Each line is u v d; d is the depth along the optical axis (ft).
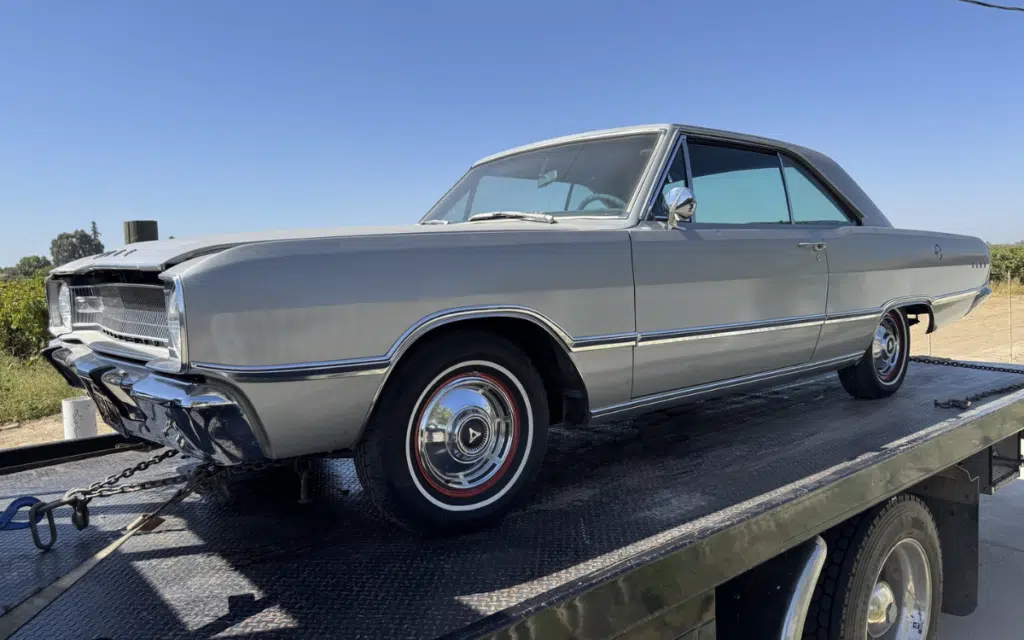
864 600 9.24
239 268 6.31
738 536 7.33
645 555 6.59
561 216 10.61
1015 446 14.02
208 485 8.23
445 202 12.69
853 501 8.86
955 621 12.69
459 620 5.75
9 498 9.34
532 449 8.05
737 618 8.43
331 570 6.80
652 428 11.89
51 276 9.11
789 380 12.03
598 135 11.32
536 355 8.91
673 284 9.40
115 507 8.95
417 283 7.10
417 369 7.18
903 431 11.23
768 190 12.09
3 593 6.52
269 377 6.37
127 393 7.10
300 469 8.83
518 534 7.50
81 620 5.99
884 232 13.53
